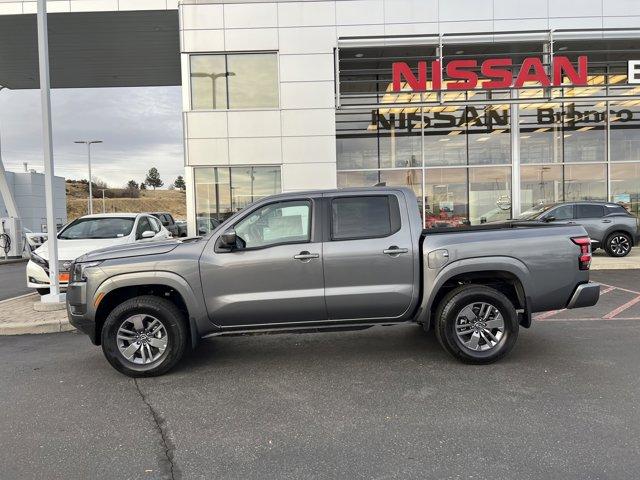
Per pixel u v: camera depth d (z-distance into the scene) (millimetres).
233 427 4035
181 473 3350
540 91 16938
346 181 18266
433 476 3230
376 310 5398
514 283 5480
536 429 3854
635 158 18578
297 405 4449
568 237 5445
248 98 16594
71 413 4371
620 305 8352
